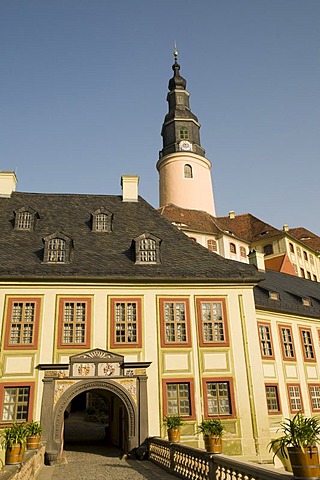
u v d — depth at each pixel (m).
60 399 19.20
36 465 14.48
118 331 21.08
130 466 16.45
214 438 12.78
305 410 25.83
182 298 22.19
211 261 23.91
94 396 42.59
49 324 20.56
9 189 28.06
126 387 19.92
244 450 19.84
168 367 20.78
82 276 21.22
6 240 23.59
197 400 20.42
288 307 28.11
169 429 17.42
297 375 26.59
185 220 45.75
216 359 21.30
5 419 18.80
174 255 24.11
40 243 23.80
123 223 26.89
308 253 61.53
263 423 20.42
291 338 27.50
